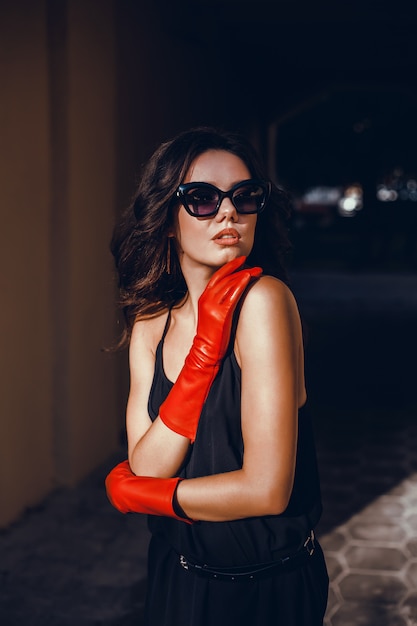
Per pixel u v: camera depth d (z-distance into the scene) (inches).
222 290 49.9
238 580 55.1
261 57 413.4
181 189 52.1
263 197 53.5
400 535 148.6
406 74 457.7
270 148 506.0
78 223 165.9
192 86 262.2
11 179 146.8
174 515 51.6
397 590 126.7
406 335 361.7
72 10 158.6
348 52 400.5
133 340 60.7
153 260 58.2
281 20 318.0
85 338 172.9
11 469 152.0
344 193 1283.2
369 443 209.2
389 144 880.9
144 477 52.8
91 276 174.1
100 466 182.7
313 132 900.0
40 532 149.2
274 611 55.4
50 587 128.6
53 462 169.9
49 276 164.2
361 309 438.9
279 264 60.9
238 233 52.8
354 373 290.4
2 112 142.9
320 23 326.0
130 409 59.3
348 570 134.2
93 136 171.6
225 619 55.6
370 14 308.5
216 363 50.5
